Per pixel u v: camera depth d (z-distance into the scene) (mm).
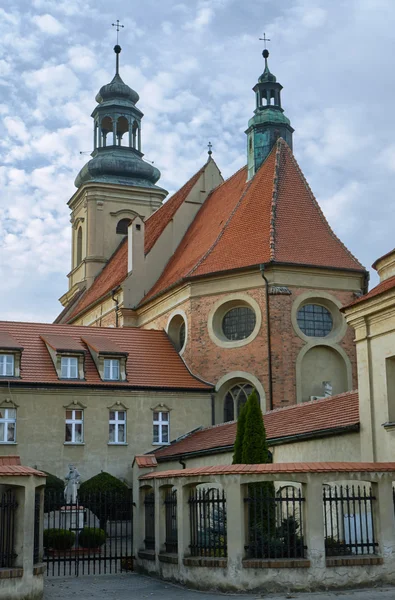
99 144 69375
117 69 70938
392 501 21859
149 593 22531
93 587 24328
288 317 41469
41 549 23125
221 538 24078
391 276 27844
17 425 39562
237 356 42250
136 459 30219
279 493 22781
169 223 54062
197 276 43750
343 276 43031
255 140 49812
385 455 25344
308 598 20078
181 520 24047
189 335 44094
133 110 69625
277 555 21844
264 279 42031
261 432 25375
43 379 40562
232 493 22000
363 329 26984
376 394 26141
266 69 51406
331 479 21766
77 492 35531
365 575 21281
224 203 50688
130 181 67875
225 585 21672
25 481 21406
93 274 66125
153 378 42750
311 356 42000
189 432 42156
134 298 52000
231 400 42906
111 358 42344
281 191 46000
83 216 68188
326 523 22656
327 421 28766
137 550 28391
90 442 40656
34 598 21062
